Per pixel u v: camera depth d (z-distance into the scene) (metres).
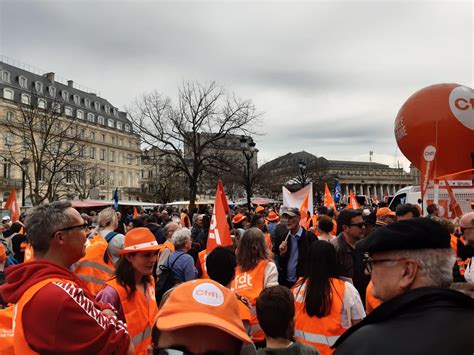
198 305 1.65
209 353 1.61
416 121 10.32
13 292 2.25
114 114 90.38
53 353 2.10
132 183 88.50
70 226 2.51
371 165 116.69
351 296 3.36
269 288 2.90
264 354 2.69
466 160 10.05
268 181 51.09
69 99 78.44
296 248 6.48
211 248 6.18
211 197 60.91
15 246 8.89
